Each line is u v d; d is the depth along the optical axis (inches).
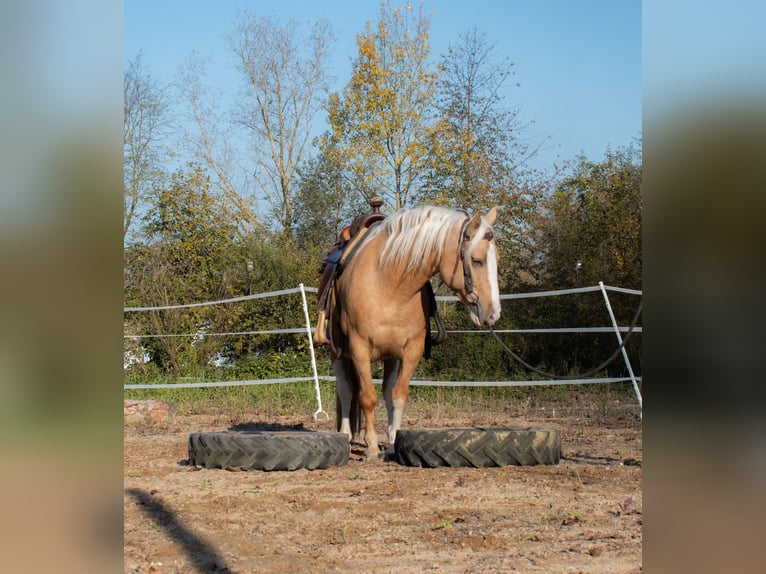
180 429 381.4
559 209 611.5
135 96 725.3
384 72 893.8
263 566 138.8
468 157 829.8
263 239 662.5
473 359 538.0
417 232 244.4
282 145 1074.1
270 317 611.2
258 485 219.6
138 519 176.9
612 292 545.6
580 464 256.2
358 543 155.3
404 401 261.6
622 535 161.0
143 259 638.5
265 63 1071.6
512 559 143.3
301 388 524.1
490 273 238.7
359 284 253.6
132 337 585.0
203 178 703.1
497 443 246.2
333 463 249.9
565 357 555.8
